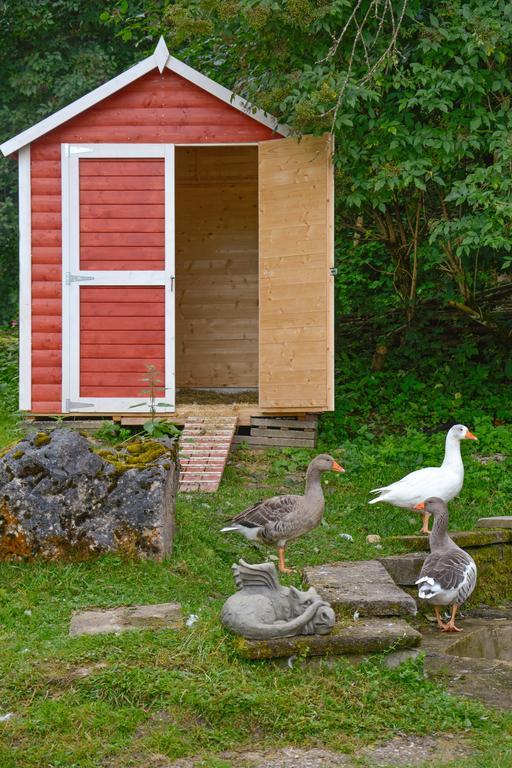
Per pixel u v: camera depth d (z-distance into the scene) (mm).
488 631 7641
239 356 14773
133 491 7820
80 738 5230
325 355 11781
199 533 8664
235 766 5008
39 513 7719
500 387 14039
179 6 11844
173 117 12180
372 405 13719
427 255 13672
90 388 12227
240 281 14766
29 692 5629
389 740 5336
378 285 16484
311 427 12164
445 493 9008
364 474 11070
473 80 11500
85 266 12211
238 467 11234
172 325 12188
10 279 23219
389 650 6117
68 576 7465
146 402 12188
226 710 5453
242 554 8516
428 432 12711
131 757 5074
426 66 11438
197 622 6395
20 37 22922
